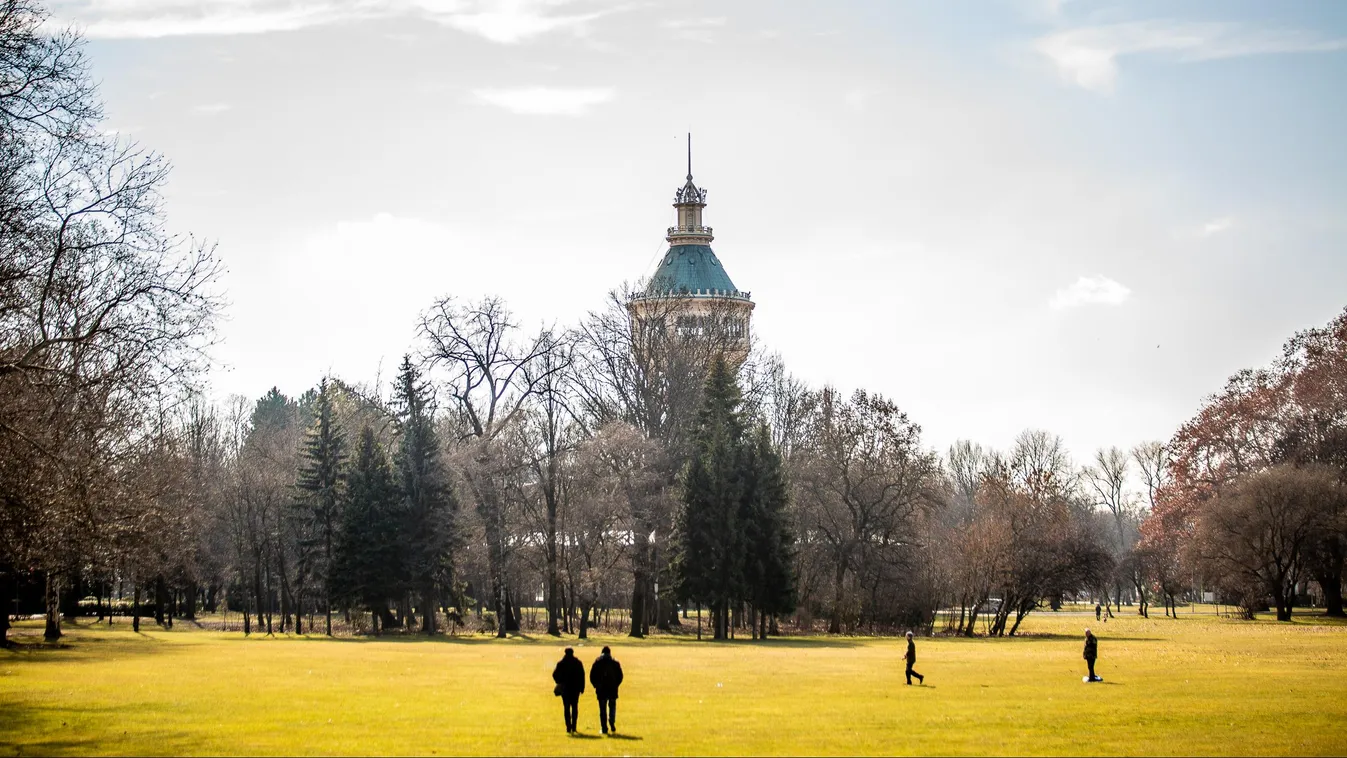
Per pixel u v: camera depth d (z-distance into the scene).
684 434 87.69
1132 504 180.12
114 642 69.81
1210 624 101.56
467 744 27.30
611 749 26.59
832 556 92.50
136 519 50.44
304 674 45.94
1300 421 106.38
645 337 89.56
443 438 98.38
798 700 36.97
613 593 92.31
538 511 84.81
